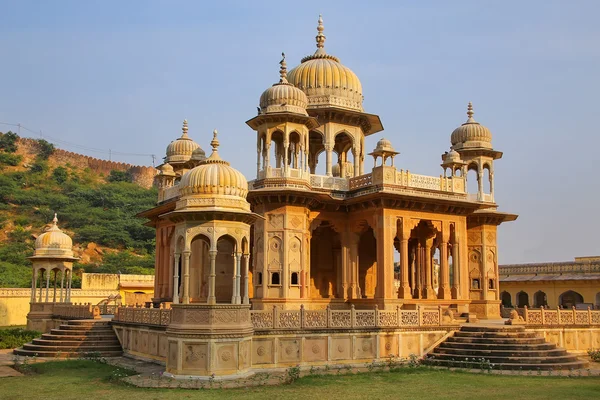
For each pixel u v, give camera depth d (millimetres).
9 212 69188
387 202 22781
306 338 17406
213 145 17047
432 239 26625
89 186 83188
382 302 22266
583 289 36562
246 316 16031
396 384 14672
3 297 36594
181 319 15305
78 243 65438
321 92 26797
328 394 13234
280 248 22406
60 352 20562
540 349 18250
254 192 22188
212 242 15617
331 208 24219
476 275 27406
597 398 12766
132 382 14438
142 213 30266
